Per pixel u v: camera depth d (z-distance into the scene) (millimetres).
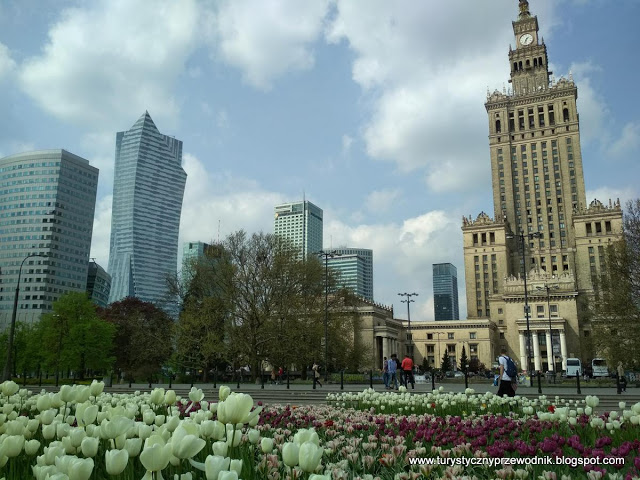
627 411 8234
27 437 5176
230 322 50219
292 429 9094
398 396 13172
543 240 149500
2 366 60125
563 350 116125
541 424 8477
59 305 56375
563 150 152375
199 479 4074
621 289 43844
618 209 136000
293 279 53156
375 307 112500
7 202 144625
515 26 170875
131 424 3621
